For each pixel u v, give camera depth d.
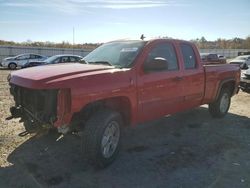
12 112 4.92
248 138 6.13
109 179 4.22
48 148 5.26
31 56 30.00
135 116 5.00
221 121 7.41
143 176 4.34
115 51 5.49
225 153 5.27
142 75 5.02
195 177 4.34
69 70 4.44
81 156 4.94
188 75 6.10
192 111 8.32
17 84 4.43
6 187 3.92
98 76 4.35
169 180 4.23
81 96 4.08
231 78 7.66
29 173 4.32
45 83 3.98
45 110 4.12
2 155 4.89
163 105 5.55
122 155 5.07
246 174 4.48
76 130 4.64
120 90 4.58
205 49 66.88
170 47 5.84
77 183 4.09
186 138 6.04
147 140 5.87
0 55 39.72
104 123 4.34
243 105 9.58
